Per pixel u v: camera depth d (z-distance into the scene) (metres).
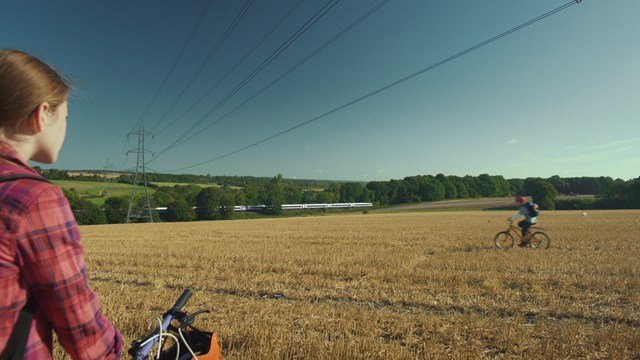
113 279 10.93
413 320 6.34
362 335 5.73
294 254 14.65
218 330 5.72
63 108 1.33
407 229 27.69
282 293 8.70
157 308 7.29
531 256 12.82
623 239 17.84
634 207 77.88
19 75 1.12
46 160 1.34
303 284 9.51
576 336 5.53
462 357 4.87
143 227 42.12
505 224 31.39
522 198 15.28
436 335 5.69
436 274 10.06
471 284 9.22
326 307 7.09
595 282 8.93
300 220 51.50
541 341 5.41
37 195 1.06
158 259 14.20
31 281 1.05
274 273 10.97
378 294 8.41
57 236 1.08
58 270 1.07
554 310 6.97
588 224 28.11
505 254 13.33
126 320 6.31
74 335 1.12
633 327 6.16
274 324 6.11
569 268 10.85
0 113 1.12
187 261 13.62
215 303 7.50
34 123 1.19
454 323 6.20
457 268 11.23
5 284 1.01
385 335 5.80
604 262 11.66
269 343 5.26
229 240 21.97
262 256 14.21
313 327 6.03
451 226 29.84
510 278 9.52
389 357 4.83
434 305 7.46
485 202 107.44
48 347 1.14
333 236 22.98
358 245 17.75
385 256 13.66
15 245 1.01
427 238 20.12
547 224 28.75
